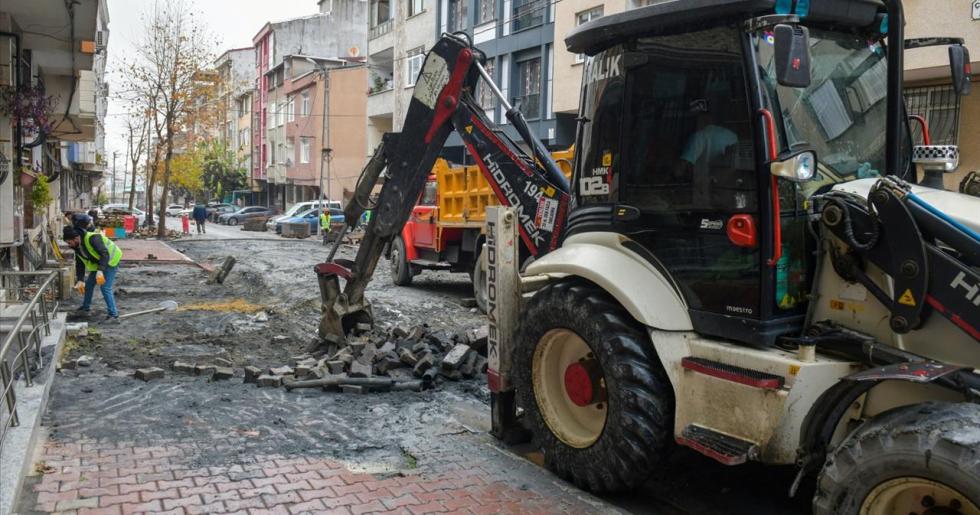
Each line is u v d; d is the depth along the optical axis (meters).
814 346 4.01
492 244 5.73
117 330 10.30
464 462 5.44
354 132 47.88
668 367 4.44
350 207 8.41
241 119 70.06
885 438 3.32
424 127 7.74
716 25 4.33
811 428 3.95
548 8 23.59
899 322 3.79
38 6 11.29
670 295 4.56
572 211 5.45
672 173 4.61
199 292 14.80
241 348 9.37
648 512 4.69
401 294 14.56
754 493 5.00
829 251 4.15
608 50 5.07
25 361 6.30
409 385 7.36
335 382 7.29
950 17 11.66
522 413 6.18
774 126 4.16
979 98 11.85
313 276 17.20
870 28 4.69
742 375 4.07
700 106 4.44
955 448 3.07
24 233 13.55
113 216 35.09
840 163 4.46
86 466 5.09
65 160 28.59
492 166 7.21
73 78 15.86
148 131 39.69
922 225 3.73
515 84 25.47
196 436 5.82
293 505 4.59
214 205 58.50
